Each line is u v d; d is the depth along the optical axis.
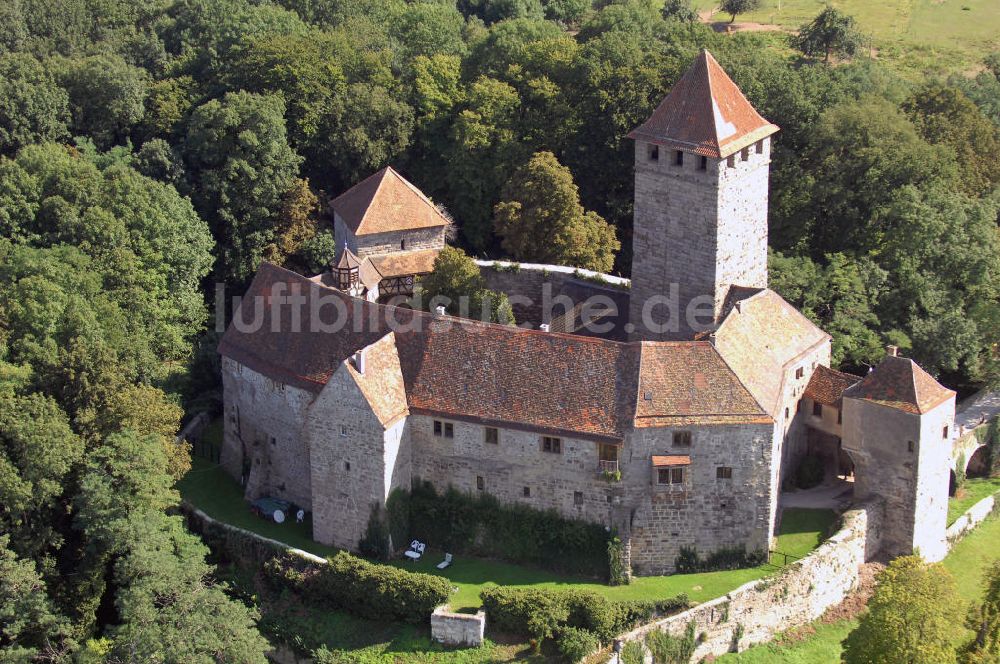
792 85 148.38
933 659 89.62
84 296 124.50
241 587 104.06
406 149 158.88
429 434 103.12
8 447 104.31
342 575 99.31
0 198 133.62
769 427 97.69
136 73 163.00
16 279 124.00
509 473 101.62
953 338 123.94
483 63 165.25
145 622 93.75
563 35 174.75
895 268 132.88
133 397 108.25
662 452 98.25
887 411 103.12
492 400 101.25
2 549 98.94
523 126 154.62
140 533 98.69
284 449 110.62
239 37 169.50
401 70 171.12
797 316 111.25
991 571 95.62
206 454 120.12
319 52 164.38
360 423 100.75
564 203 137.25
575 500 100.38
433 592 96.88
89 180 137.25
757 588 97.12
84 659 96.69
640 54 159.12
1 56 164.88
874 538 105.31
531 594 95.31
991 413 122.00
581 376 99.94
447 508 104.00
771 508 99.81
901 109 155.88
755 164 113.81
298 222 151.12
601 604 94.50
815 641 98.94
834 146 144.25
